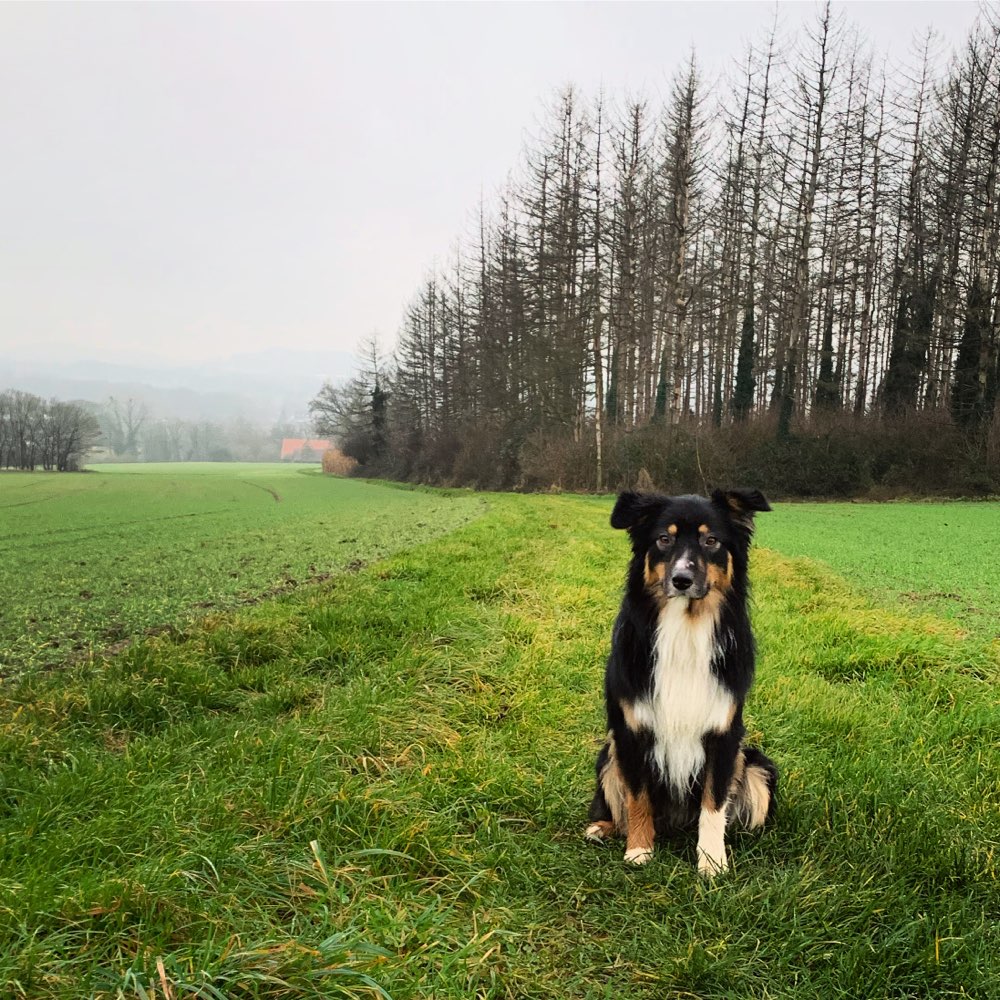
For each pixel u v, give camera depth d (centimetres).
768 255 3591
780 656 633
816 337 3984
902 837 326
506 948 256
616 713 354
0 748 379
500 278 4494
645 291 3709
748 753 379
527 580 943
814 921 274
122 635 695
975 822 350
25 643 661
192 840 294
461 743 437
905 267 3409
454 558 1119
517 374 3934
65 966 215
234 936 227
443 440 4991
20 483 5112
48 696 468
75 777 348
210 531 1833
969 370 2938
